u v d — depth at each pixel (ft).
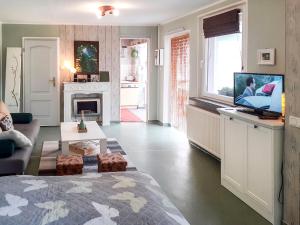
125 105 39.50
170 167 16.93
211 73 20.61
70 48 28.43
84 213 5.80
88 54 28.76
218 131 17.48
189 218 11.26
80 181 7.34
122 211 5.91
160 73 29.25
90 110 28.86
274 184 10.72
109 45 29.17
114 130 26.55
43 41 27.94
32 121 21.83
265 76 12.17
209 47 20.67
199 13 21.26
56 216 5.73
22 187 6.86
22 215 5.77
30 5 20.16
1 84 27.22
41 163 17.29
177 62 26.45
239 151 12.73
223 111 13.64
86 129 18.47
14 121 20.88
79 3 19.56
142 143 22.16
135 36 29.48
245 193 12.39
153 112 30.45
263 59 13.99
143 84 39.63
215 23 18.86
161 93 29.09
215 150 17.92
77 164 13.91
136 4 19.84
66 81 28.53
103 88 28.60
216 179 15.11
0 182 7.18
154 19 26.02
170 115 28.40
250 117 11.91
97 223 5.56
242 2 16.22
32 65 27.89
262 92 12.37
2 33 27.25
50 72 28.22
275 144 10.64
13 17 24.84
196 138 20.35
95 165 16.99
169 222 5.79
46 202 6.19
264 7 14.06
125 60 41.83
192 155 19.20
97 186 7.00
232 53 18.17
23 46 27.61
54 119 28.50
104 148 17.11
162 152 19.86
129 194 6.61
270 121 11.14
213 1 18.65
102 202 6.21
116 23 28.37
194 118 20.57
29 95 28.04
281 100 11.39
